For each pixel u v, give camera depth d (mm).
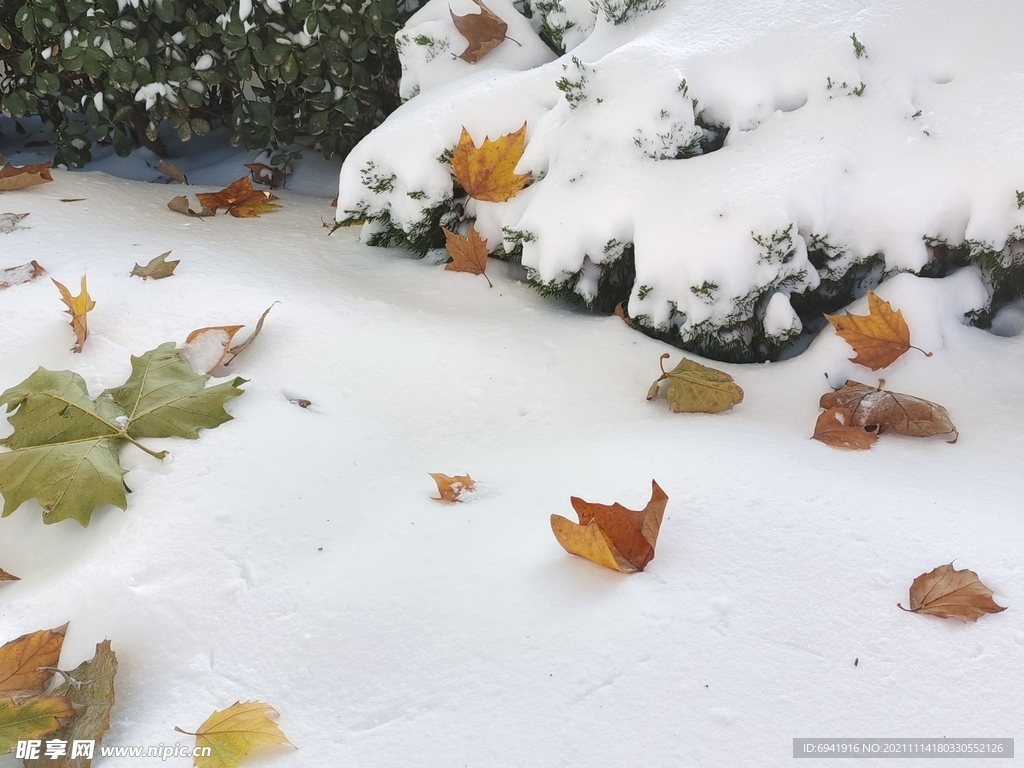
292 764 589
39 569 770
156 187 1523
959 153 985
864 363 951
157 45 1428
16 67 1526
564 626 662
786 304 988
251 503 792
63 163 1566
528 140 1155
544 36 1346
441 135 1161
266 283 1110
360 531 779
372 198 1219
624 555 711
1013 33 1031
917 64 1038
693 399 911
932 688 604
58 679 667
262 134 1542
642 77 1068
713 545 721
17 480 800
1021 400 907
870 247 1007
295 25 1424
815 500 761
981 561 695
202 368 942
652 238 1018
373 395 948
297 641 675
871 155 1006
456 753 584
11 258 1140
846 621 652
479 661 645
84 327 974
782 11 1101
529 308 1116
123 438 849
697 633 647
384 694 632
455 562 731
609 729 590
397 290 1157
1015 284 1021
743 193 989
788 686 608
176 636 682
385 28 1417
